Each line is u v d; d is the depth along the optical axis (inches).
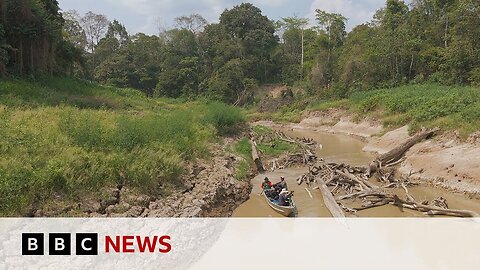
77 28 2632.9
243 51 2711.6
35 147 486.9
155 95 2534.5
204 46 2864.2
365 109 1488.7
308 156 996.6
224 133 1128.8
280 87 2657.5
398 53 1774.1
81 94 1109.1
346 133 1501.0
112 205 462.3
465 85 1457.9
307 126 1790.1
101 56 2807.6
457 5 1653.5
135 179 509.0
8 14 1040.8
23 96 839.1
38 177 419.8
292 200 658.8
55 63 1266.0
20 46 1061.1
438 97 1135.6
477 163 684.7
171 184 570.9
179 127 774.5
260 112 2220.7
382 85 1840.6
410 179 753.6
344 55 2215.8
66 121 613.6
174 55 2682.1
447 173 718.5
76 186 446.9
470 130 787.4
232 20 2824.8
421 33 1833.2
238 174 769.6
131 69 2610.7
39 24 1109.7
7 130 530.6
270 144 1165.7
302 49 2815.0
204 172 676.7
